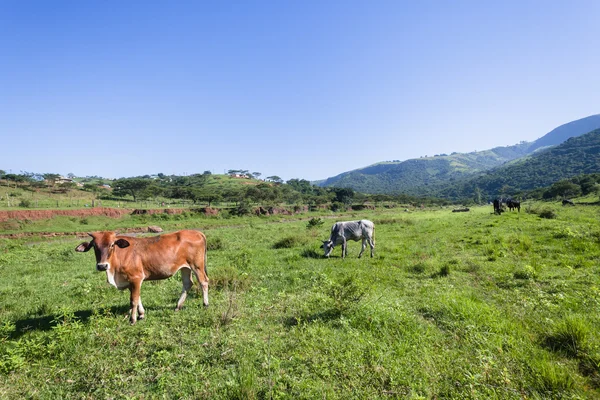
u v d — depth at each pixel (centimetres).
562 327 487
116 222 4575
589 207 3603
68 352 510
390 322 556
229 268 973
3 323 660
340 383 397
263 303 720
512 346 462
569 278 822
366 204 9269
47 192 7425
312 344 495
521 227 1795
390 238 1794
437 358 437
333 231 1312
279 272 1044
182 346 516
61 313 702
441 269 943
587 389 370
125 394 396
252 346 505
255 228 3406
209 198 8012
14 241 3050
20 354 484
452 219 2853
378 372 411
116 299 816
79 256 1677
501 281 837
